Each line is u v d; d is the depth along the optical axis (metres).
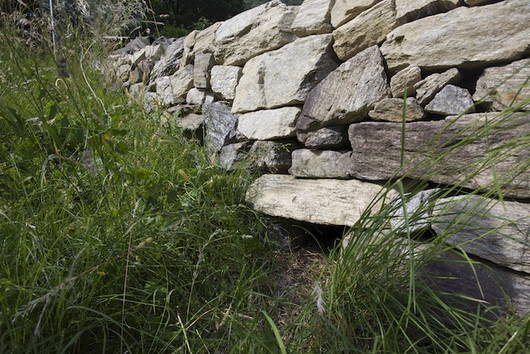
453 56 1.66
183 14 10.15
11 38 1.89
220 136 2.83
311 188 2.20
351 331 1.37
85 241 1.43
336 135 2.10
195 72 3.34
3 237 1.35
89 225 1.47
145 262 1.62
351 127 1.99
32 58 1.87
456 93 1.64
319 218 2.06
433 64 1.72
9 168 1.64
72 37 1.94
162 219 1.73
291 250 2.20
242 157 2.62
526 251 1.34
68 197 1.65
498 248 1.41
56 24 1.79
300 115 2.28
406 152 1.75
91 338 1.34
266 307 1.65
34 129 1.79
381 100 1.87
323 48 2.21
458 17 1.66
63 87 2.06
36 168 1.69
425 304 1.42
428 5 1.76
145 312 1.51
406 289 1.45
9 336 1.13
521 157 1.41
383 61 1.93
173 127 2.85
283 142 2.45
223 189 2.31
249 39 2.71
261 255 2.10
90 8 1.86
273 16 2.54
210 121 2.95
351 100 1.98
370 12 1.97
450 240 1.53
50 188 1.62
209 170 2.37
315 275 1.95
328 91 2.12
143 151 2.24
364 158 1.93
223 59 3.02
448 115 1.66
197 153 2.65
